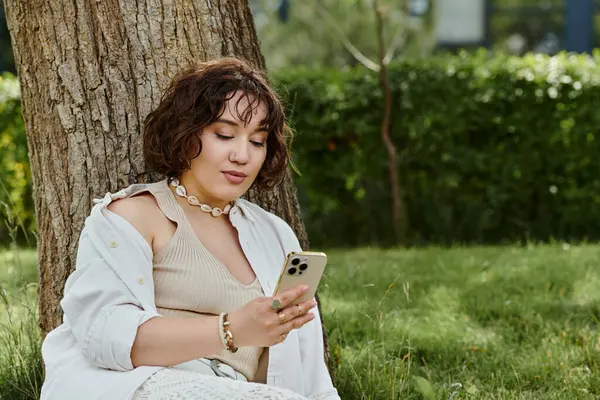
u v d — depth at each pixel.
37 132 3.35
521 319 4.93
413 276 5.88
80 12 3.25
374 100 8.92
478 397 3.79
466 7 22.83
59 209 3.31
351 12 17.17
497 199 9.04
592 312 5.02
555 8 26.16
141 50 3.29
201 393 2.29
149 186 2.74
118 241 2.54
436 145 8.98
